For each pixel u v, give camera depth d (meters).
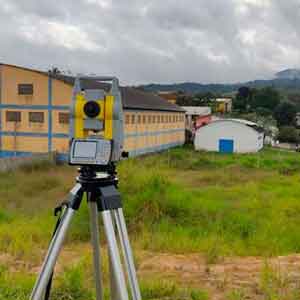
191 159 31.39
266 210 10.85
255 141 40.28
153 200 9.23
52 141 28.39
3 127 29.30
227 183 19.81
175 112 43.91
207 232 8.19
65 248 6.74
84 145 2.09
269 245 7.12
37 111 28.58
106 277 4.27
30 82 28.55
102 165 2.08
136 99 36.19
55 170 23.44
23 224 8.59
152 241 6.99
